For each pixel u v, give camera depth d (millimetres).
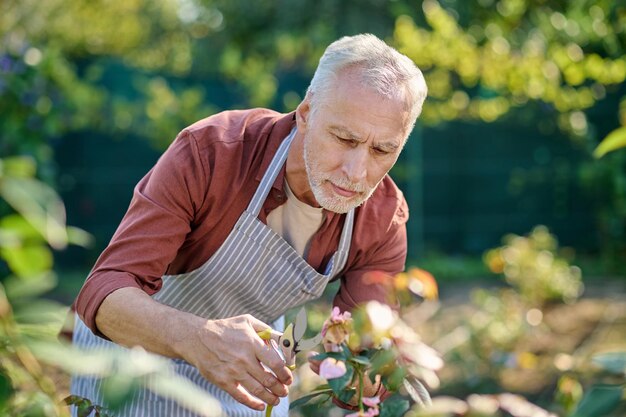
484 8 7910
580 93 7922
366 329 1650
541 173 10570
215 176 2143
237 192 2182
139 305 1918
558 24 6961
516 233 10633
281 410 2502
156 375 1128
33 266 1761
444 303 7602
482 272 9586
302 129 2047
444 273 9352
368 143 1908
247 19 13000
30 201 1598
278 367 1820
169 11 15602
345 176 1926
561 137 10492
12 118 6715
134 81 9227
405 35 7605
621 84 9852
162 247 2096
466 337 5191
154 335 1883
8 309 1397
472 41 7527
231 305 2416
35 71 6715
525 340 5832
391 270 2484
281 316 2658
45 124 6852
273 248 2270
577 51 7094
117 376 1106
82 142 9453
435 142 10352
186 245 2268
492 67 7516
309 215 2262
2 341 1432
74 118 8414
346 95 1895
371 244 2379
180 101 8938
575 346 5734
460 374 4781
